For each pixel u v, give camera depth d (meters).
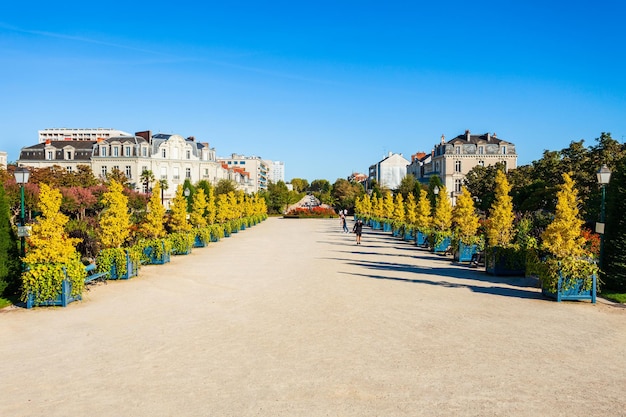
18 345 8.72
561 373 7.21
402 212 38.22
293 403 6.12
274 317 10.67
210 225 31.86
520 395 6.39
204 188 49.03
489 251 17.06
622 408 6.01
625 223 13.41
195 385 6.75
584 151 32.75
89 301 12.46
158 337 9.15
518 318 10.55
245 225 45.78
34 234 12.20
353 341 8.80
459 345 8.56
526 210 33.47
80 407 6.08
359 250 25.61
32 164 69.81
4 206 12.83
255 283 15.07
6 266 12.63
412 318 10.52
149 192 67.25
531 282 15.25
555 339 8.96
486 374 7.14
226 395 6.39
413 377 7.01
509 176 49.66
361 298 12.70
